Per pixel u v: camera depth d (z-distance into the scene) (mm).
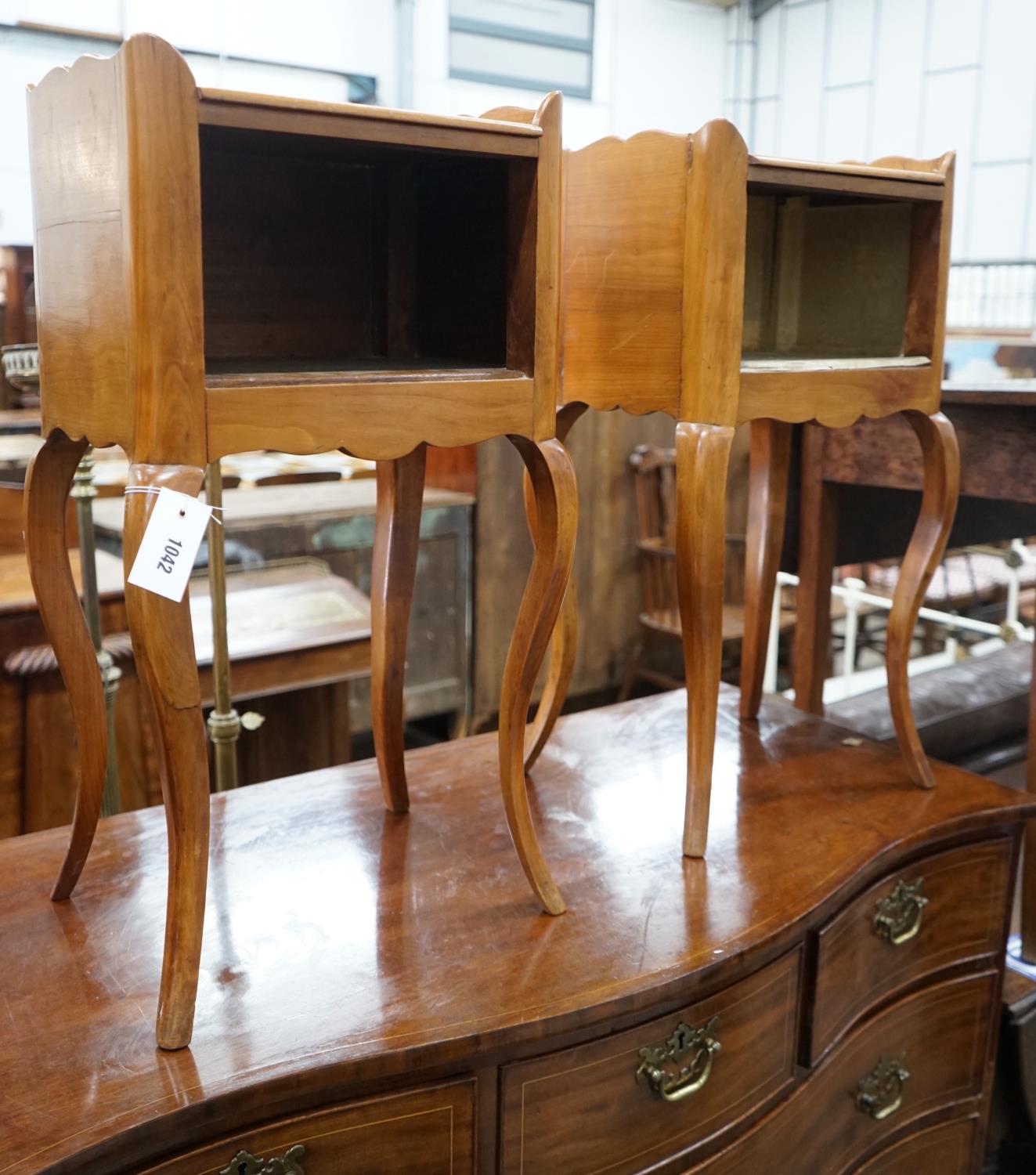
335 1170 841
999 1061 1530
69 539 2395
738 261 1074
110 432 840
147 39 737
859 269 1355
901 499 1834
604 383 1124
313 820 1222
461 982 920
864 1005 1200
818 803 1293
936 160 1244
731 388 1094
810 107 7172
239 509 2947
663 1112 995
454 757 1417
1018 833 1340
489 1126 901
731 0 6988
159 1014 830
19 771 1896
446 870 1115
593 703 3842
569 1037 917
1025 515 2000
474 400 930
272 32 4672
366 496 3225
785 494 1513
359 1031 849
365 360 1101
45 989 899
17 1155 710
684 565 1105
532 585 995
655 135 1062
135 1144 743
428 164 1138
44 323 932
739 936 1000
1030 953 1606
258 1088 784
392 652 1197
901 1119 1305
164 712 806
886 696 2295
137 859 1125
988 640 3865
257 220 1115
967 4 6406
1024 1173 1554
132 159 748
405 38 5176
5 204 3797
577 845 1173
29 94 914
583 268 1115
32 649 1884
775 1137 1107
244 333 1126
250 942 973
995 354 5281
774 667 3283
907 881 1232
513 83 5969
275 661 2041
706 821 1149
